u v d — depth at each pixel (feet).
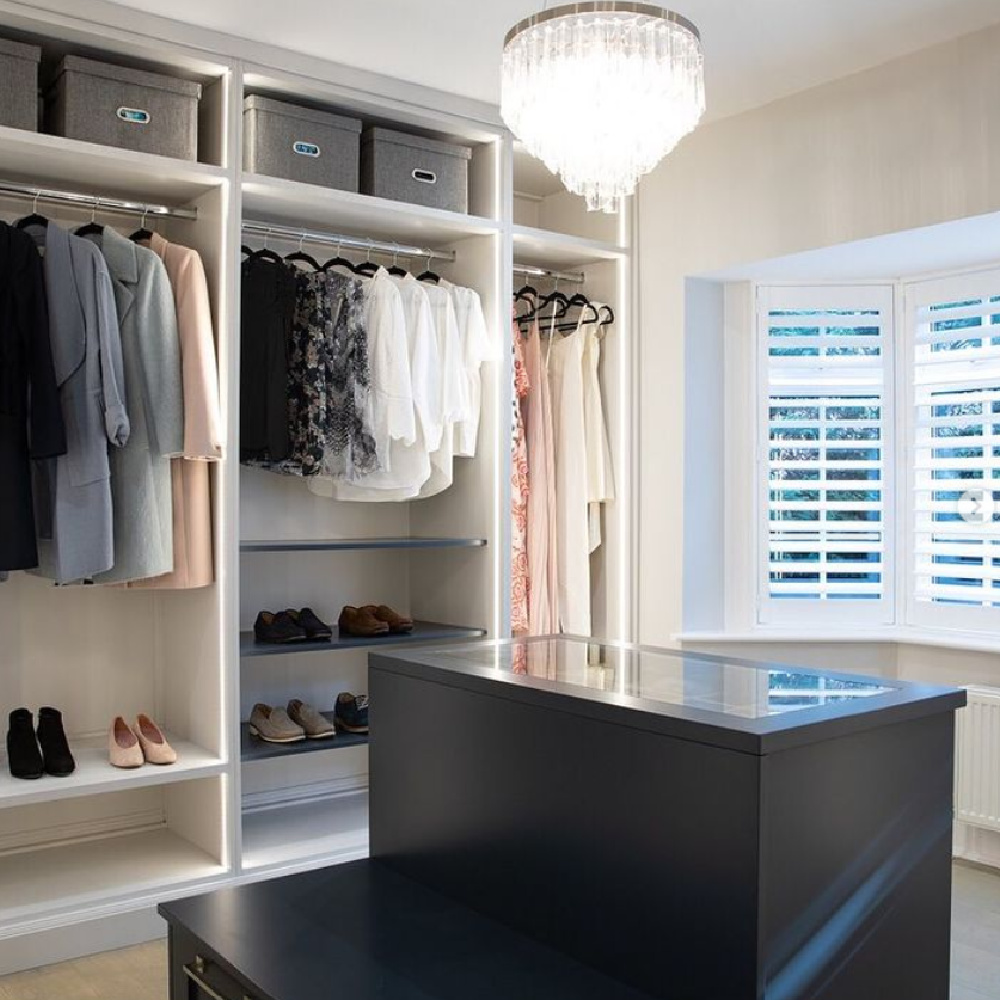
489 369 13.11
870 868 5.56
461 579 13.47
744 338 13.87
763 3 9.88
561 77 7.21
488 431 13.10
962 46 10.66
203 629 11.17
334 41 10.89
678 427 13.60
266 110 11.12
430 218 12.26
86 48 10.25
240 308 11.14
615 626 14.37
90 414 9.91
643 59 7.14
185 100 10.55
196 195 11.23
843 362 13.73
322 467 11.76
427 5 10.03
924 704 5.79
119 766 10.43
